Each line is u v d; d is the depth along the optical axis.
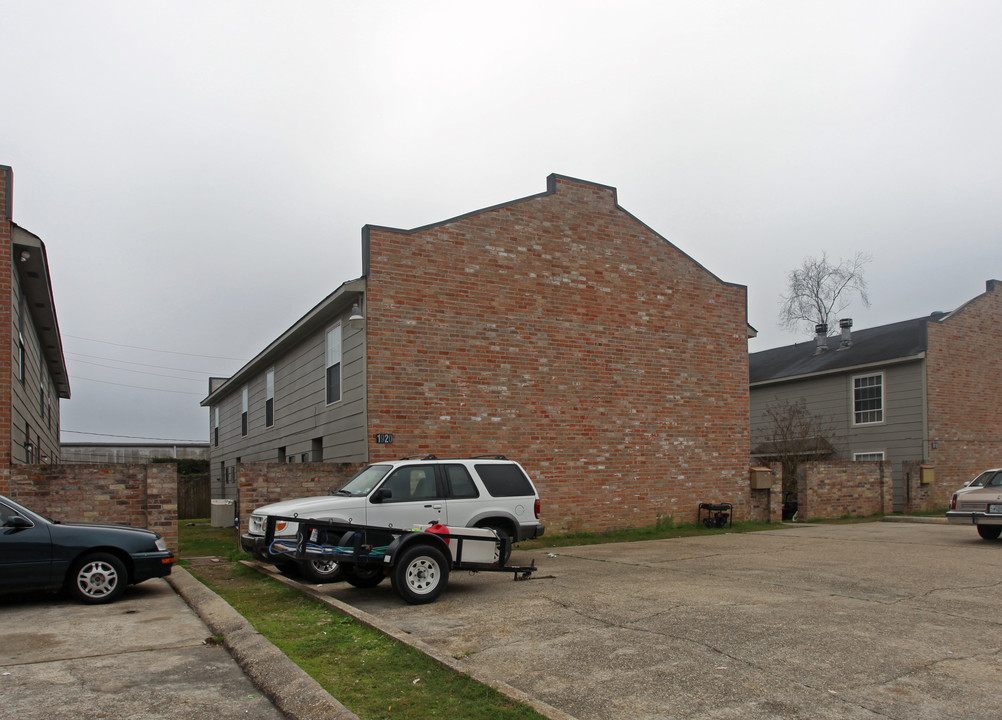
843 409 28.53
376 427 15.09
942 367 26.02
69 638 7.26
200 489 32.59
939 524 20.64
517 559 12.98
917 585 9.98
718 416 19.97
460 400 16.05
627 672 5.94
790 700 5.25
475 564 9.60
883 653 6.43
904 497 24.95
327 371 17.89
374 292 15.34
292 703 5.20
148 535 9.53
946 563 12.25
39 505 12.12
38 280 15.12
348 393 16.14
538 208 17.50
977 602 8.75
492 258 16.75
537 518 11.76
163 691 5.62
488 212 16.80
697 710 5.08
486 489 11.45
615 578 10.77
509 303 16.88
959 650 6.53
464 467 11.51
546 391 17.17
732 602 8.75
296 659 6.31
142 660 6.48
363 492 10.91
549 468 17.03
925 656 6.33
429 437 15.60
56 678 5.93
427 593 8.96
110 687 5.71
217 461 32.84
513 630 7.40
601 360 18.08
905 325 30.12
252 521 11.54
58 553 8.87
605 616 7.99
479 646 6.81
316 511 10.33
